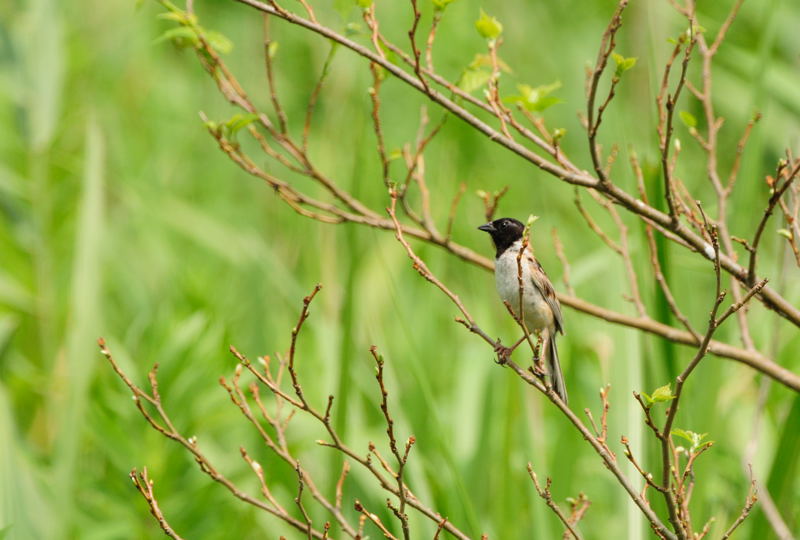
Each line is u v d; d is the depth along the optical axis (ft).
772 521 28.27
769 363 29.27
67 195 43.88
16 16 45.24
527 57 57.77
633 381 31.48
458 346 46.24
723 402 38.14
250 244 44.55
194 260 51.96
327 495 33.91
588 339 42.75
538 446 35.45
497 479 39.37
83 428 35.14
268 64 31.81
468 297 50.01
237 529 35.86
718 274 22.53
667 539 23.08
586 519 37.81
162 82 59.62
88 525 34.40
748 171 31.24
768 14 32.89
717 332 34.32
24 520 31.73
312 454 38.17
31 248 43.06
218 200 55.62
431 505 34.04
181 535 34.86
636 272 34.32
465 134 54.03
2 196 43.11
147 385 35.58
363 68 50.08
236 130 30.81
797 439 28.94
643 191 30.60
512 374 36.50
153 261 49.88
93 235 36.14
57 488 32.48
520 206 53.36
